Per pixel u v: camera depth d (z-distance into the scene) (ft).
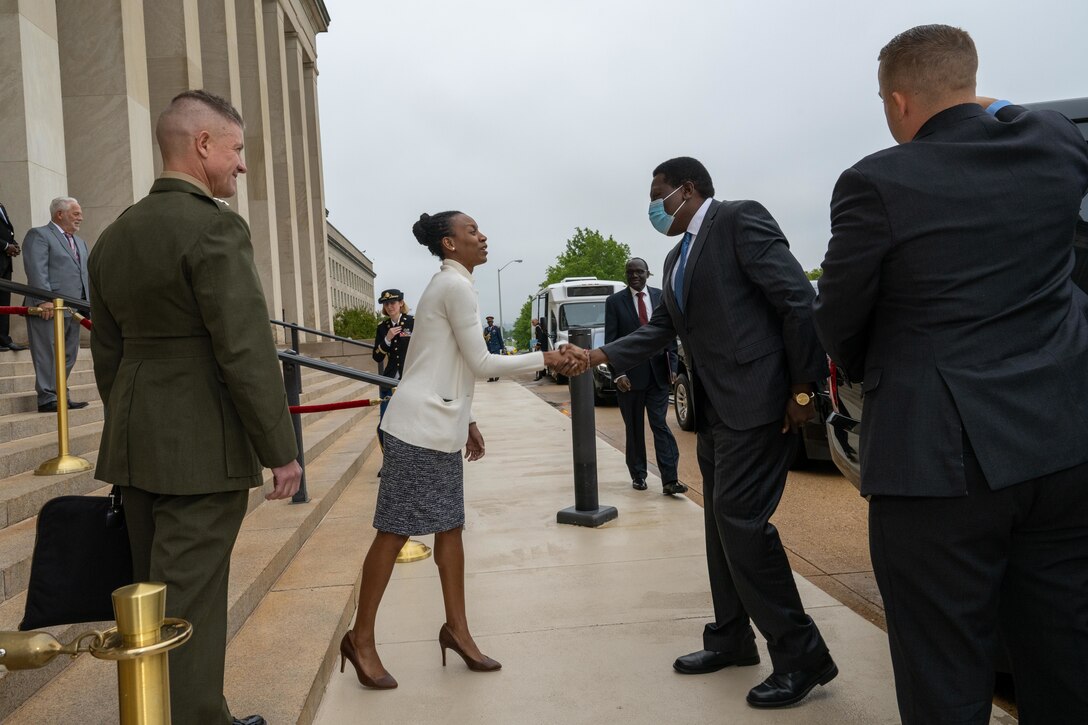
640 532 17.54
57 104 28.63
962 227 6.10
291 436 7.32
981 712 6.14
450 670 10.81
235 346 6.95
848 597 13.30
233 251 7.11
